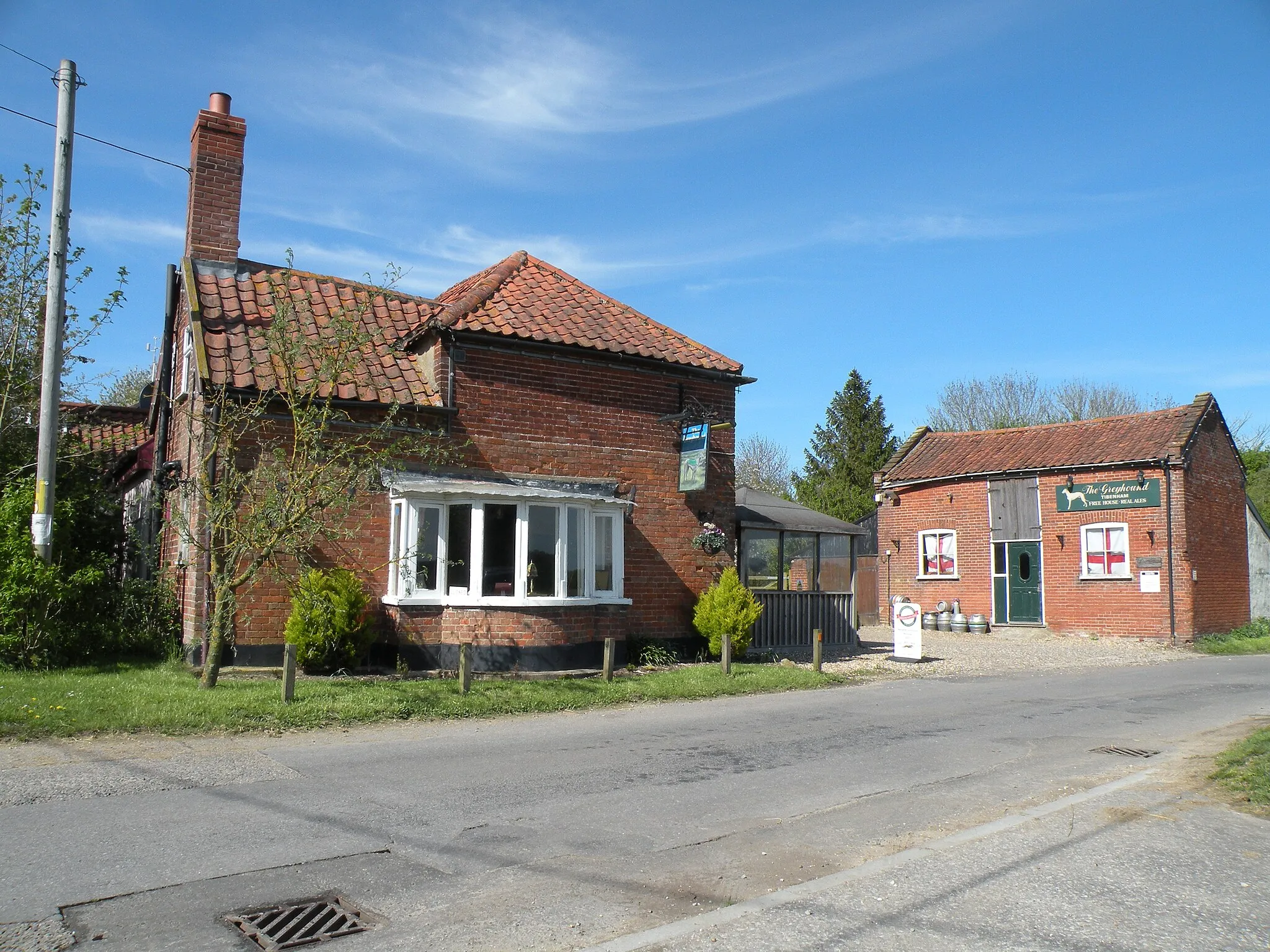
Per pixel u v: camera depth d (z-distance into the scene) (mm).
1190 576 24172
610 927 4895
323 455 12297
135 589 14133
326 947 4566
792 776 8500
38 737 8797
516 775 8273
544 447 15898
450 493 14180
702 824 6871
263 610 13562
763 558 20000
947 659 20078
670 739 10188
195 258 15938
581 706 12297
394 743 9609
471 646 13891
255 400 13242
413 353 16234
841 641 21281
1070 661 20500
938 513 29047
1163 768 8836
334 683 12164
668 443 17234
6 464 15867
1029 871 5766
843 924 4926
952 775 8695
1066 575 26141
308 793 7387
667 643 16719
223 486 11453
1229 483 27578
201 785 7488
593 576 15523
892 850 6316
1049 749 10039
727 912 5070
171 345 16500
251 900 5117
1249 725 11750
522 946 4633
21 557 12234
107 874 5406
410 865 5797
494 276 17938
